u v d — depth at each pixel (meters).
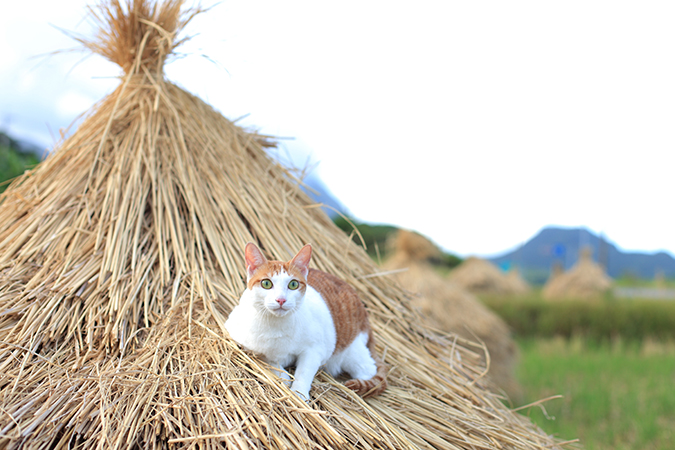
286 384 1.94
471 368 2.99
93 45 3.39
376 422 1.93
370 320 2.78
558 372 8.08
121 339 2.05
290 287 1.92
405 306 3.14
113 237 2.51
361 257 3.28
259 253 2.03
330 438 1.71
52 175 3.02
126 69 3.43
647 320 12.27
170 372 1.94
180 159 2.99
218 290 2.45
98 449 1.58
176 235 2.68
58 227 2.62
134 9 3.27
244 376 1.90
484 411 2.39
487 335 6.49
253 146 3.55
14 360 1.98
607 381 7.56
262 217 2.93
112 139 3.08
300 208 3.31
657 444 5.07
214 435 1.59
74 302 2.22
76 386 1.83
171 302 2.32
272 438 1.65
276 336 1.91
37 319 2.10
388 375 2.37
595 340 12.38
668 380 7.69
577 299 13.50
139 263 2.43
